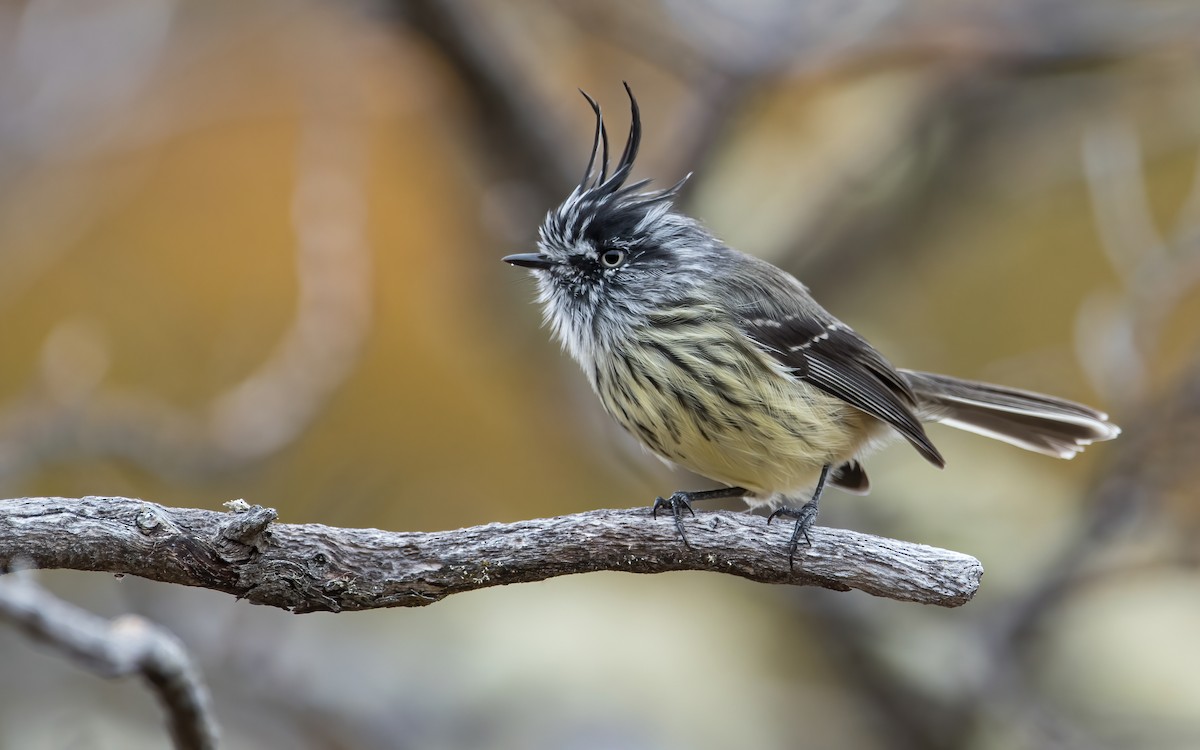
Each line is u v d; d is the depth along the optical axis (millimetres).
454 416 14391
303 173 12641
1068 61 12672
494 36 12375
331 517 13727
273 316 14219
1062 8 12430
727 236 13875
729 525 6758
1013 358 15508
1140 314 11703
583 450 13922
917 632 12461
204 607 12742
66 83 12852
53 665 11805
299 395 11891
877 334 14938
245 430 11875
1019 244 15680
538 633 12430
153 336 14117
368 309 12570
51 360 12391
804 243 14008
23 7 13062
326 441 14148
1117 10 12641
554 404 13945
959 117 14414
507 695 12070
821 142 14297
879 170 13945
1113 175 12625
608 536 6613
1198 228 12102
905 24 12352
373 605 6301
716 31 12117
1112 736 11617
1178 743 11547
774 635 12906
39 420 11781
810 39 12203
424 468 14359
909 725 12516
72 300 14070
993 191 14781
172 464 11773
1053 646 12352
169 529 6043
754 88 12398
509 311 13758
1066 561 11672
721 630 12688
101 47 12930
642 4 12258
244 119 14008
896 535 13031
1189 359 12422
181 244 14195
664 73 13672
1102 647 12375
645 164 13203
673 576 12977
